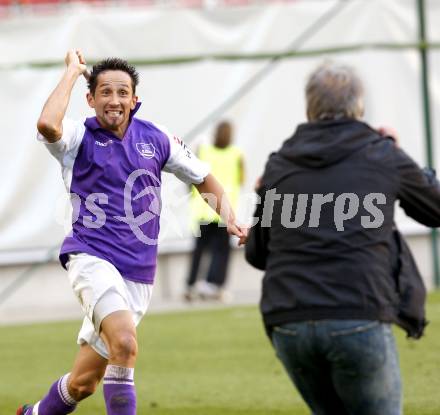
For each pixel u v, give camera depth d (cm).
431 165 4497
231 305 4200
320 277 1412
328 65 1512
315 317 1395
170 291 4622
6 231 4366
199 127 4497
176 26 4503
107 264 1716
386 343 1395
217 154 4334
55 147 1722
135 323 1766
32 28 4384
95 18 4441
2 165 4347
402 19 4625
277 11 4569
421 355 2805
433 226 1507
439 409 2175
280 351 1452
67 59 1770
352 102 1478
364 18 4600
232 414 2214
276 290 1447
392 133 1549
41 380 2716
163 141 1812
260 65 4550
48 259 4384
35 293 4456
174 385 2556
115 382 1645
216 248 4353
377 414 1404
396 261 1452
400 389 1410
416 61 4650
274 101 4575
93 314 1681
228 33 4544
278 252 1466
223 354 2992
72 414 2234
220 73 4525
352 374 1397
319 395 1478
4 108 4338
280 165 1489
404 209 1496
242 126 4556
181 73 4484
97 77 1759
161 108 4478
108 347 1664
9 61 4362
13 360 3052
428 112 4491
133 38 4469
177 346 3173
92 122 1764
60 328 3722
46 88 4356
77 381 1777
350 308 1386
